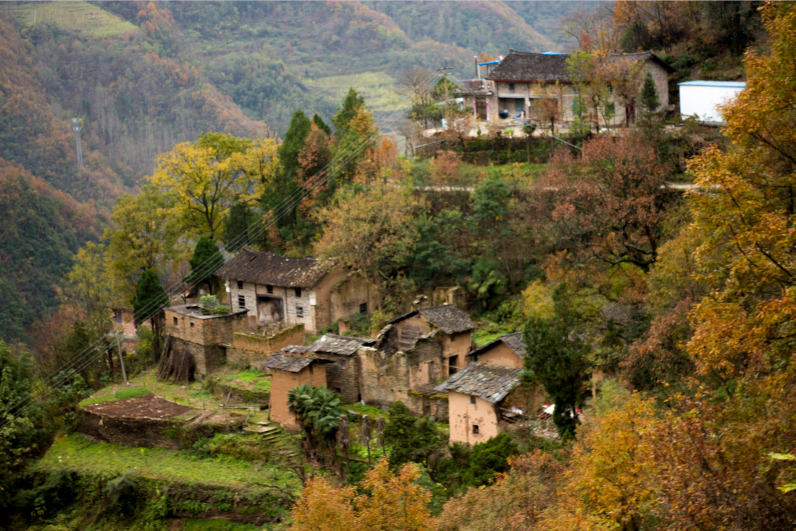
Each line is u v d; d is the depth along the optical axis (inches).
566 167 2137.1
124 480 1664.6
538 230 2044.8
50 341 2529.5
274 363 1802.4
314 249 2469.2
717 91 2454.5
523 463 1143.0
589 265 1742.1
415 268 2329.0
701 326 876.6
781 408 805.2
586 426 1169.4
